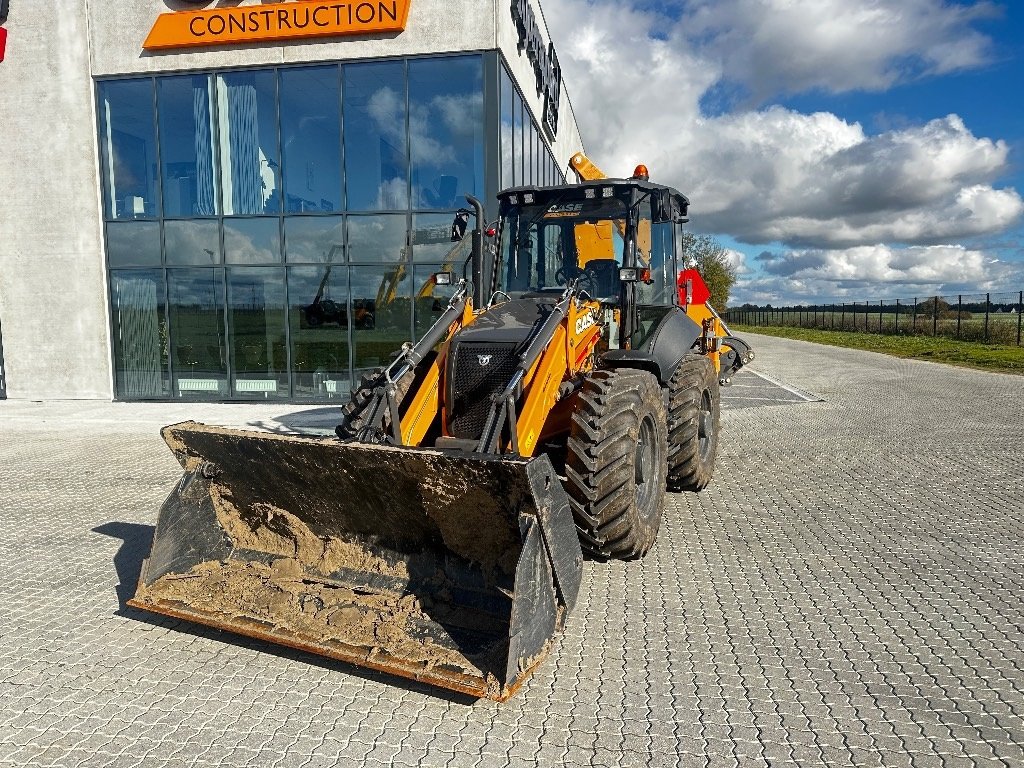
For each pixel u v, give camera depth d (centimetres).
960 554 517
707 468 672
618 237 590
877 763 283
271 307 1388
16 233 1436
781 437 962
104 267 1429
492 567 370
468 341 473
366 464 360
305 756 291
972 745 295
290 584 399
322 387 1387
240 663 371
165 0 1345
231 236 1383
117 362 1445
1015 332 2653
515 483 323
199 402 1419
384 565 397
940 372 1806
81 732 309
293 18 1291
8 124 1412
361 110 1323
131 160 1402
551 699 333
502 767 282
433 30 1276
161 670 364
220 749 296
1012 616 416
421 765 284
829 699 330
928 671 355
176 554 418
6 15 1384
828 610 426
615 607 432
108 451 940
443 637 340
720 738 300
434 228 1323
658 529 528
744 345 1141
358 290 1359
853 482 719
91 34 1373
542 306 527
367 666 323
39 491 731
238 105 1358
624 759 287
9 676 358
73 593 466
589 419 448
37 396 1462
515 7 1368
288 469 390
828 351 2664
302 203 1359
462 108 1288
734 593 452
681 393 625
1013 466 779
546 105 1748
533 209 617
